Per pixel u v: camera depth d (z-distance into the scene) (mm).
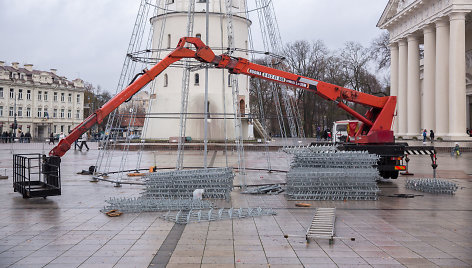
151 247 8102
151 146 42438
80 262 7219
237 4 48906
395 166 18141
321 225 9711
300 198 13805
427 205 12844
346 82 73500
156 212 11539
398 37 51375
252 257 7484
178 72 49938
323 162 14961
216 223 10125
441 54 41969
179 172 13969
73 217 10836
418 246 8203
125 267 6961
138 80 14727
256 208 11789
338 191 13844
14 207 12211
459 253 7754
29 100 93125
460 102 39844
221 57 16031
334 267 6969
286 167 25297
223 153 37406
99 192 15219
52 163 13867
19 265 7066
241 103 50375
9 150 41250
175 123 49312
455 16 39844
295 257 7488
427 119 44938
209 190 13727
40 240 8602
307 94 74875
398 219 10742
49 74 98062
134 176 20297
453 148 35750
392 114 18734
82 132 14062
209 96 48875
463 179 19688
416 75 48438
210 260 7309
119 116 20797
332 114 77250
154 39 50531
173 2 49000
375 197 13766
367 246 8195
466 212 11703
